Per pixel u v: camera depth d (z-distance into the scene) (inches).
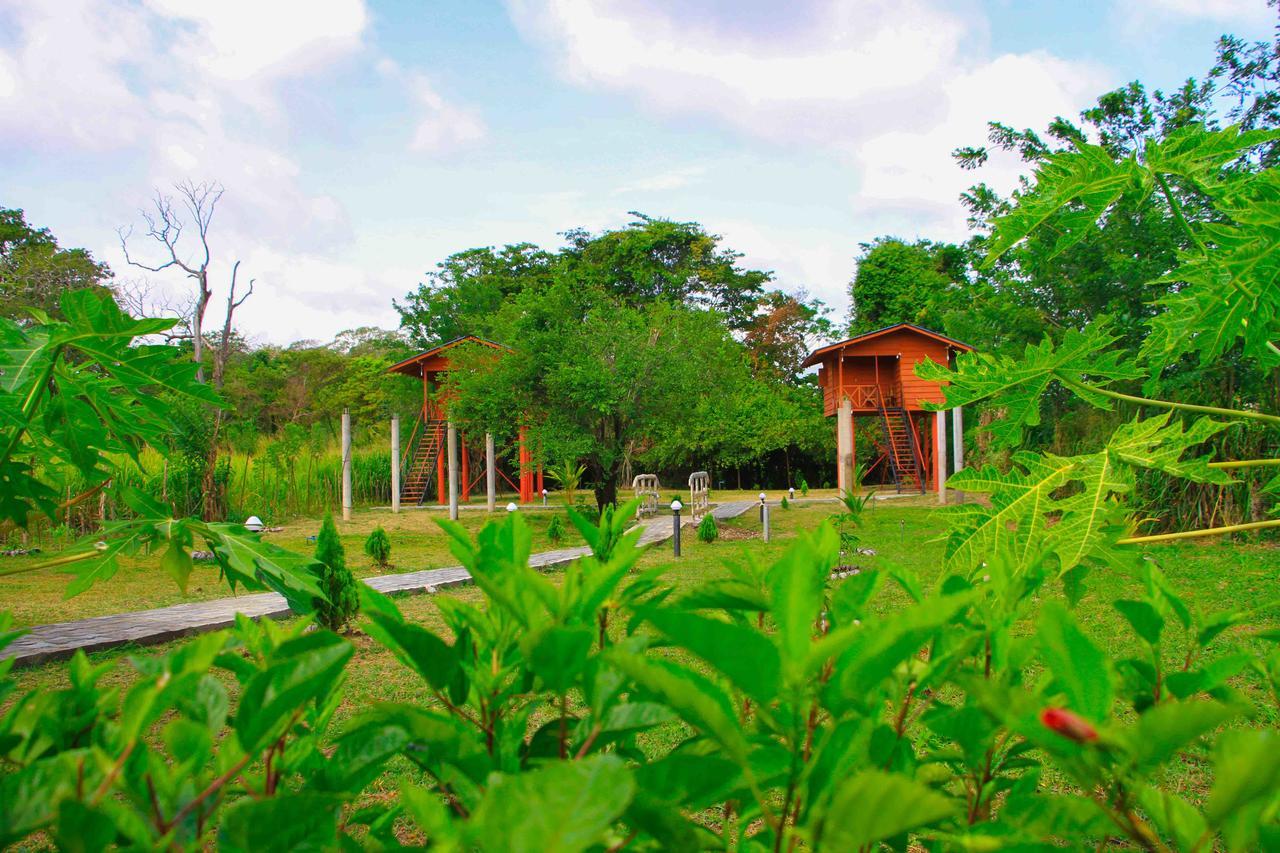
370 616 31.3
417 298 1637.6
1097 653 26.8
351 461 901.2
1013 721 24.0
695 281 1626.5
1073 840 30.5
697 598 32.7
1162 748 22.3
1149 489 418.6
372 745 32.0
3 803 24.4
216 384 883.4
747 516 766.5
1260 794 20.5
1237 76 384.8
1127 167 63.0
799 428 1353.3
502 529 40.3
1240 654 35.3
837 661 30.5
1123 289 429.1
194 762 26.4
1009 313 499.2
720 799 27.9
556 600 30.6
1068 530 60.6
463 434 981.8
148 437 81.5
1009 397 74.4
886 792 20.1
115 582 387.5
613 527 45.8
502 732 34.9
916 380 988.6
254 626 37.6
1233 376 394.0
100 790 23.7
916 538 427.5
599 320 780.6
